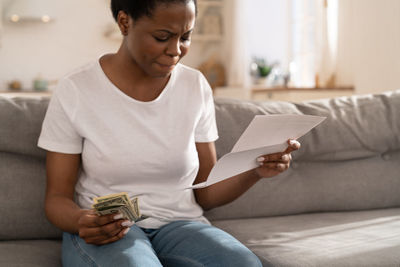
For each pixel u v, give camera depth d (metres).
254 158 1.27
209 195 1.45
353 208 1.86
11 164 1.52
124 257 1.06
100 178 1.32
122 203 1.08
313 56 4.62
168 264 1.24
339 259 1.27
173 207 1.36
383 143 1.91
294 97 4.01
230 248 1.15
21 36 5.59
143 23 1.19
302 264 1.25
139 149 1.30
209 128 1.46
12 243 1.45
